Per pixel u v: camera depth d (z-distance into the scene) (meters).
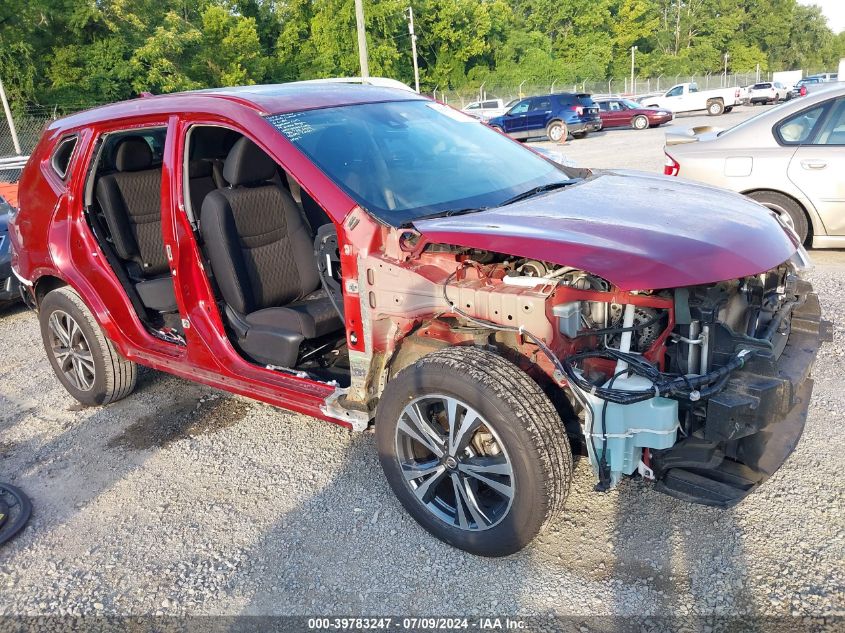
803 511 3.10
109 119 4.21
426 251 3.02
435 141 4.00
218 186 4.43
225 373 3.80
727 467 2.78
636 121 28.58
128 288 4.41
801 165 6.36
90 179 4.36
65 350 4.88
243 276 3.75
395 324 3.09
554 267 2.89
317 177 3.28
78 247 4.42
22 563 3.27
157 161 4.75
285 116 3.58
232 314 3.85
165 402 4.91
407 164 3.67
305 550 3.18
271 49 52.69
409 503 3.12
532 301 2.71
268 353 3.68
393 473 3.12
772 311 3.21
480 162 3.97
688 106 35.19
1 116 30.73
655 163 14.78
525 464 2.64
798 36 104.25
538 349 2.81
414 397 2.93
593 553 2.97
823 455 3.51
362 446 4.07
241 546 3.25
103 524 3.53
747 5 100.38
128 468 4.05
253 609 2.84
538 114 24.94
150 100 4.16
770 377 2.63
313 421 4.46
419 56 58.66
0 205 8.06
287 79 50.44
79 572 3.16
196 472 3.94
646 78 79.88
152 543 3.33
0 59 30.95
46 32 32.47
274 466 3.93
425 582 2.90
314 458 3.98
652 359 2.71
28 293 5.06
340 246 3.16
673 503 3.25
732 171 6.64
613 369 2.75
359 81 5.33
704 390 2.56
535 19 75.38
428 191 3.51
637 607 2.65
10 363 6.03
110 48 33.38
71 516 3.62
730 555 2.88
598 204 3.24
